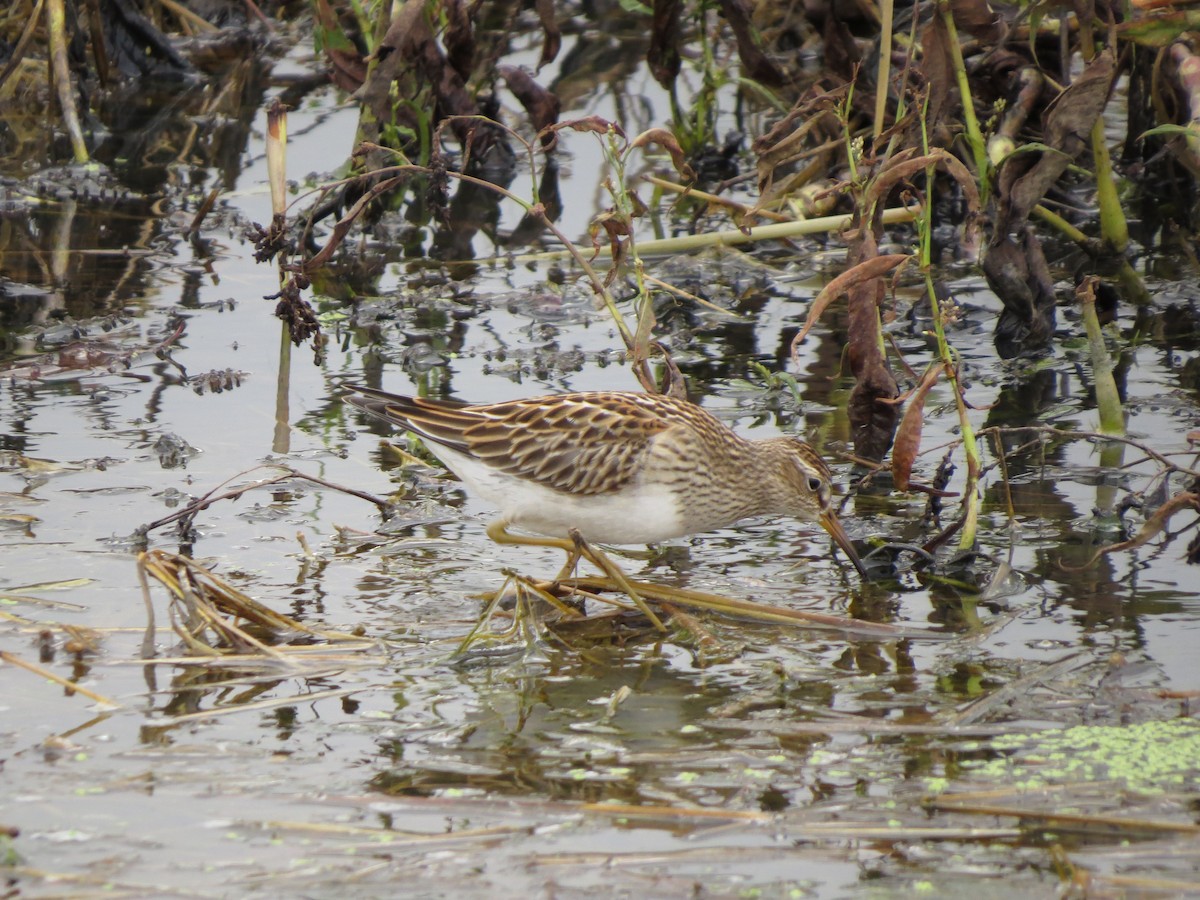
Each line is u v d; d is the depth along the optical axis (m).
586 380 13.69
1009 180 13.56
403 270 16.67
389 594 10.18
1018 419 12.80
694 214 17.61
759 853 7.13
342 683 8.99
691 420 10.56
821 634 9.73
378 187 13.88
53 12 19.38
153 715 8.51
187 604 9.33
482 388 13.41
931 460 12.20
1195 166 14.98
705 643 9.59
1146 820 7.35
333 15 17.06
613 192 12.09
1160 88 15.72
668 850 7.15
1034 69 15.48
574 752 8.16
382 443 12.62
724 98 21.70
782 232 15.97
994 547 10.73
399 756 8.11
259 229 14.02
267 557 10.66
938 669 9.12
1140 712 8.46
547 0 18.23
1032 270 13.98
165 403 13.20
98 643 9.35
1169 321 14.91
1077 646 9.30
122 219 17.72
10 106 21.08
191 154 19.67
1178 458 11.80
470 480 10.52
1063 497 11.50
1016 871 6.99
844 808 7.52
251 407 13.18
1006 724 8.38
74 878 6.83
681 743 8.27
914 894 6.80
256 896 6.73
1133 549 10.51
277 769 7.93
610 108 20.69
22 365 13.81
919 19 16.22
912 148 11.84
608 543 10.62
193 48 22.81
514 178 19.05
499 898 6.77
